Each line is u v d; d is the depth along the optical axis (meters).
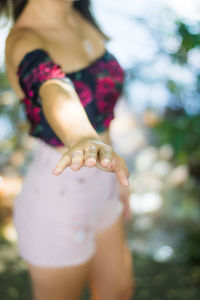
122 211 1.68
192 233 3.33
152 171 5.48
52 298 1.44
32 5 1.45
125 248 1.67
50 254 1.40
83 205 1.41
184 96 3.02
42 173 1.42
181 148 2.94
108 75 1.43
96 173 1.42
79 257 1.43
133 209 4.22
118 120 6.74
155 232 3.55
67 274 1.43
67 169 1.38
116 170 0.89
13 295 2.41
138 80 3.26
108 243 1.60
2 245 3.19
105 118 1.45
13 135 5.09
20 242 1.47
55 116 1.03
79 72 1.39
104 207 1.53
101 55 1.48
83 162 0.89
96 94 1.40
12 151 5.27
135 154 6.32
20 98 1.43
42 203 1.40
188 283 2.57
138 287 2.53
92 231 1.50
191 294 2.45
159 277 2.66
